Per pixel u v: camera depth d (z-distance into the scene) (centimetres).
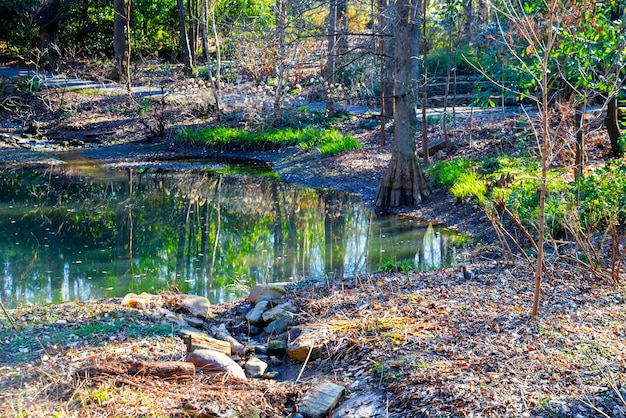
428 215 1347
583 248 715
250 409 480
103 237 1241
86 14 3541
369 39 2312
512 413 432
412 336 569
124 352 569
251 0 3453
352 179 1722
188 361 554
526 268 759
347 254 1103
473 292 675
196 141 2320
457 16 1434
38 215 1413
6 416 446
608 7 855
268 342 632
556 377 471
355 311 655
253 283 952
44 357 546
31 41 3228
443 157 1642
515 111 1955
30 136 2448
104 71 3222
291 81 2708
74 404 471
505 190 1158
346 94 2388
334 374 543
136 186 1762
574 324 564
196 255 1119
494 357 509
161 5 3622
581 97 772
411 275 802
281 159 2080
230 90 2778
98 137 2444
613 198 888
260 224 1354
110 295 897
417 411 456
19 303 848
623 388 450
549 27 528
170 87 2959
